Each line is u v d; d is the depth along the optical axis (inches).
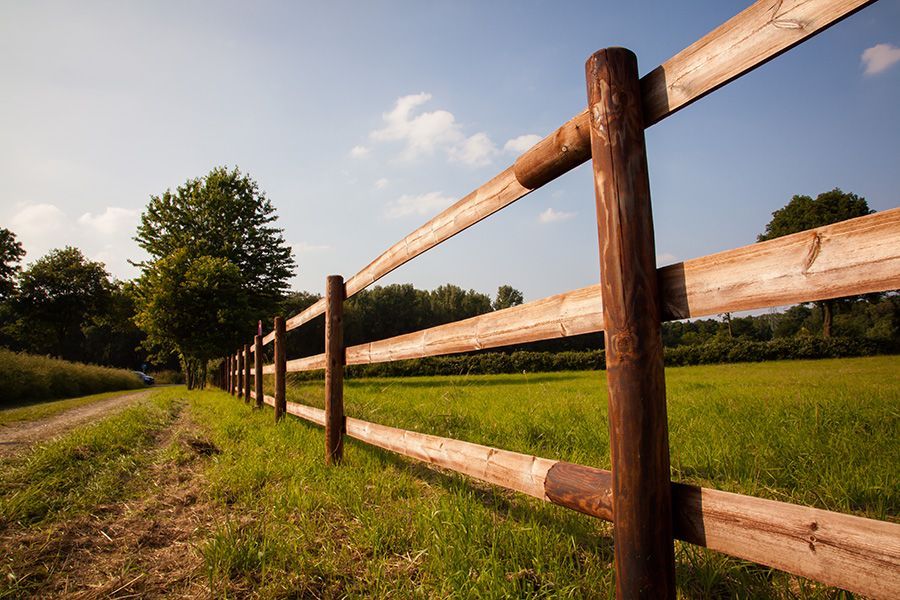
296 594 76.0
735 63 45.2
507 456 79.1
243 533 96.4
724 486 107.7
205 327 991.0
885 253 35.9
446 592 72.2
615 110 54.6
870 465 107.8
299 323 238.8
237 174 1363.2
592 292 62.6
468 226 96.6
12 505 118.3
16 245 1881.2
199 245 1242.0
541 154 71.6
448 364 994.1
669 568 49.4
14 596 78.1
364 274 156.5
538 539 81.4
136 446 215.2
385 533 94.0
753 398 245.9
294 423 242.7
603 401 272.2
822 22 38.5
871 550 35.7
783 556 41.3
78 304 2107.5
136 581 81.3
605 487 57.6
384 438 128.9
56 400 690.8
